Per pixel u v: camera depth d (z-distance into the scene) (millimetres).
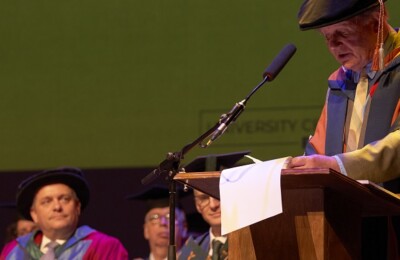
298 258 3133
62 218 6559
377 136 3809
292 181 3016
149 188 7379
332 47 3887
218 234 6141
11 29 8688
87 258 6504
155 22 8312
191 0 8211
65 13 8570
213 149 7938
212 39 8117
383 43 3830
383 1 3805
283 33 7871
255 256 3213
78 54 8516
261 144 7812
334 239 3150
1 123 8656
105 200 8367
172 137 8203
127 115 8352
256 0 7980
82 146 8461
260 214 2936
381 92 3857
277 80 7820
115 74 8406
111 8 8438
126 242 8312
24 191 6703
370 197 3143
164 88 8258
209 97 8102
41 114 8578
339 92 4059
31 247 6691
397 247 3775
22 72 8641
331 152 3959
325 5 3791
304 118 7719
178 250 7336
